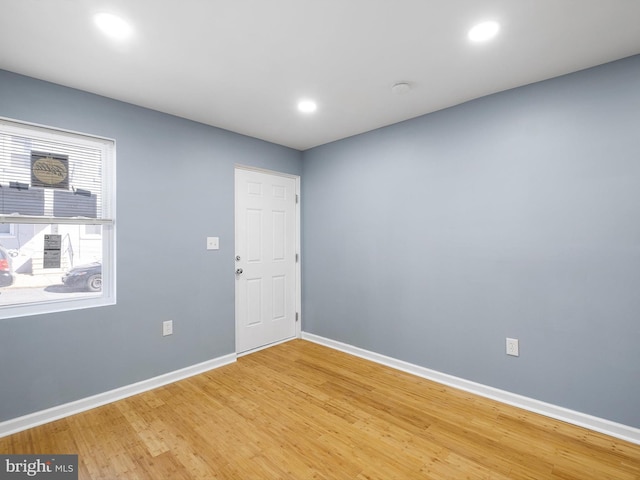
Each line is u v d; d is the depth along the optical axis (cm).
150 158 270
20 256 219
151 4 150
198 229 301
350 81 228
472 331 260
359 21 164
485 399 249
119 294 252
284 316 391
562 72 215
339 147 360
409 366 300
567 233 217
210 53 192
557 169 220
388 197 315
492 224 249
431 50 191
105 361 245
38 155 223
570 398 216
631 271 196
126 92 241
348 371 303
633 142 195
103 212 251
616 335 200
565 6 153
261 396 255
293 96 251
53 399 221
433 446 193
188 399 250
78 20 161
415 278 296
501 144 244
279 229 385
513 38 179
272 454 186
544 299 226
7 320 206
